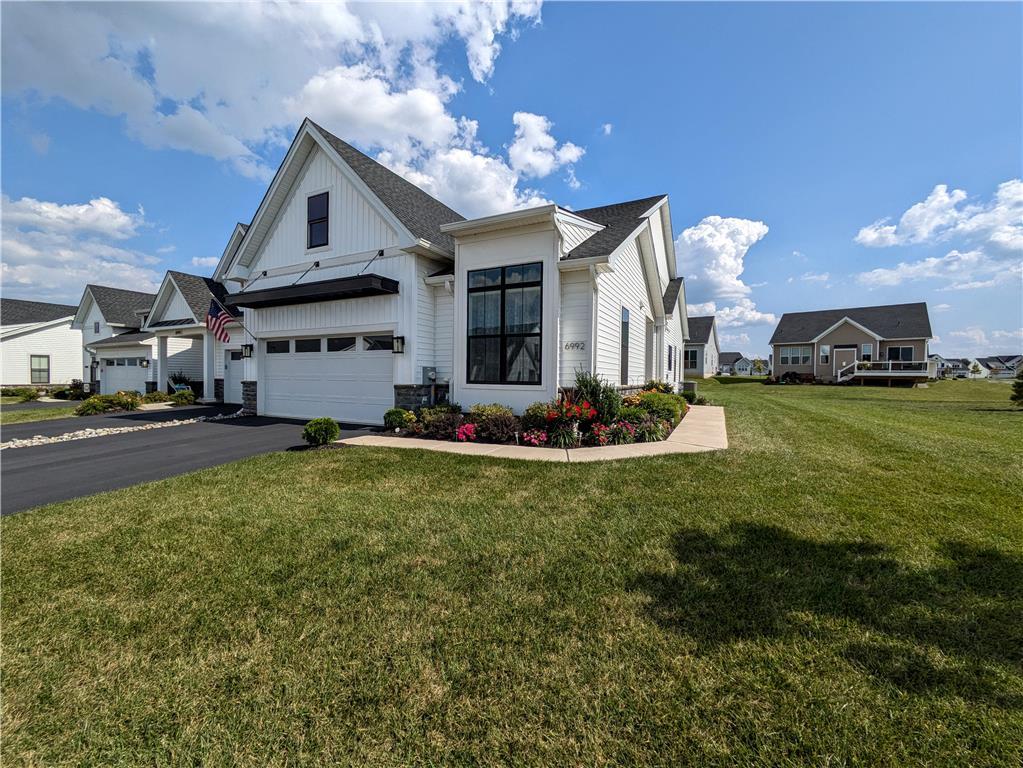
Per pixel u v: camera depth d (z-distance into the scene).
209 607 2.82
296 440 8.90
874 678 2.06
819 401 18.73
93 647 2.45
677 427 9.61
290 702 2.02
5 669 2.28
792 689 2.01
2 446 8.59
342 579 3.12
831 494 4.68
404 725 1.88
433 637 2.45
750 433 8.71
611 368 10.20
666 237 17.64
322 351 11.89
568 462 6.33
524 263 9.02
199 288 20.30
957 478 5.27
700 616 2.58
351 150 12.07
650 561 3.25
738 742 1.76
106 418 12.99
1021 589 2.81
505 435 8.12
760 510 4.23
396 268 10.40
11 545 3.79
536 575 3.11
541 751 1.75
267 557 3.49
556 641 2.38
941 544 3.45
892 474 5.45
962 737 1.76
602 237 10.48
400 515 4.36
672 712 1.90
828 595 2.76
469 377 9.70
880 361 33.47
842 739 1.76
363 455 7.05
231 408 15.78
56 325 26.53
